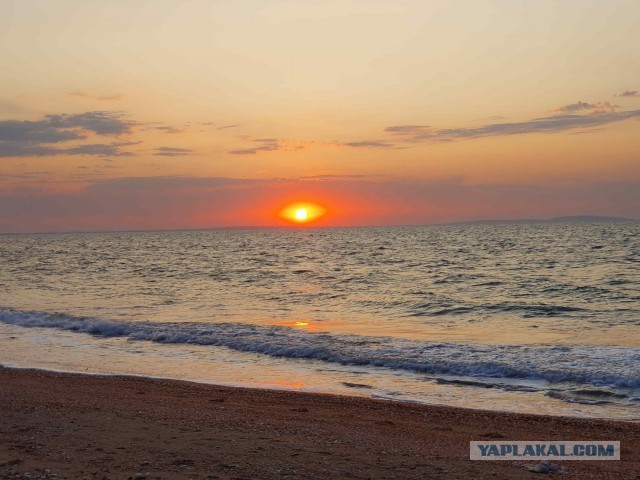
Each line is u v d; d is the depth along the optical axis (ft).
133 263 256.11
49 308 109.09
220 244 498.69
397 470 28.04
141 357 64.08
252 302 117.39
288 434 34.71
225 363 60.75
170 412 40.11
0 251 409.28
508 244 355.15
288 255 309.22
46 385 49.80
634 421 39.65
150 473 26.17
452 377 53.11
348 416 40.55
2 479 24.93
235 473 26.66
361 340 69.77
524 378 51.78
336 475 26.91
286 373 56.18
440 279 160.66
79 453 28.99
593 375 50.78
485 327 84.64
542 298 117.29
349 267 213.05
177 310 105.29
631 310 98.63
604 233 515.09
